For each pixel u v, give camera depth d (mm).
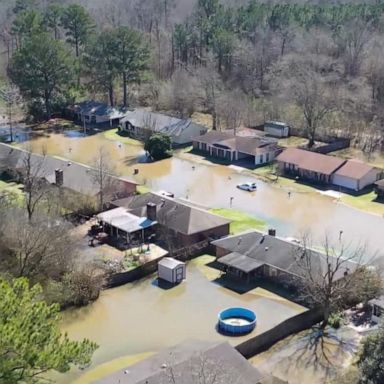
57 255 51188
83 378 40688
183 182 80625
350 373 39062
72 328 47156
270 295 51156
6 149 82250
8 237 49594
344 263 51031
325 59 115250
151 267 55500
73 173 72312
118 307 50000
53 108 114250
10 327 23797
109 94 117438
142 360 40938
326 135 97250
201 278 54312
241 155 90000
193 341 42594
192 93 112562
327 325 46844
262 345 44438
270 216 69312
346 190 77500
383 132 93562
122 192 70125
